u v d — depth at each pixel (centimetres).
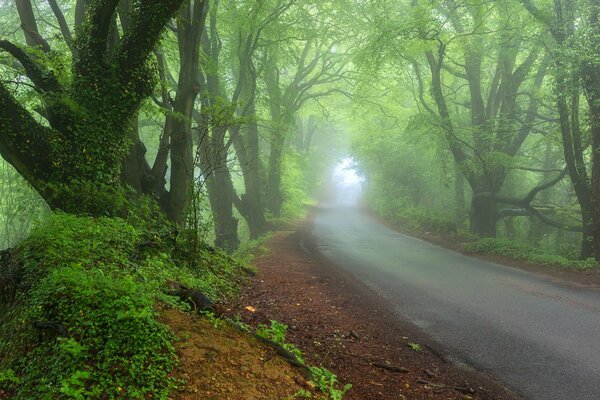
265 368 425
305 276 1170
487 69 2736
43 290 456
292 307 797
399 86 2972
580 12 1572
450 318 829
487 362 612
